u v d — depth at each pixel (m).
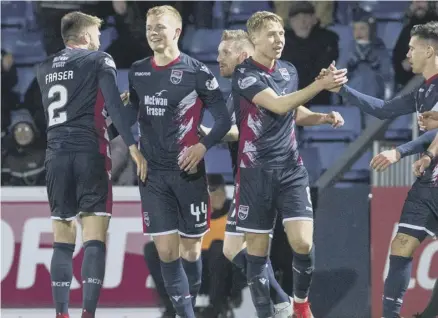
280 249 23.47
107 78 19.14
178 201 19.66
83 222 19.61
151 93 19.45
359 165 24.91
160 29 19.27
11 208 23.39
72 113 19.36
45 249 23.39
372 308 23.31
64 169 19.33
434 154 18.70
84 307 19.06
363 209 23.42
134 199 23.33
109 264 23.22
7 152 24.89
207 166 25.38
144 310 23.20
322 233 23.41
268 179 19.03
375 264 23.34
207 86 19.44
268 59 19.19
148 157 19.56
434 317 21.31
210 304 23.34
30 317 23.31
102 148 19.50
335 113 20.14
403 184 24.36
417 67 19.95
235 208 19.77
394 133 25.14
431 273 23.17
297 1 26.22
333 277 23.39
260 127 19.00
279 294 21.50
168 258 19.61
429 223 19.23
